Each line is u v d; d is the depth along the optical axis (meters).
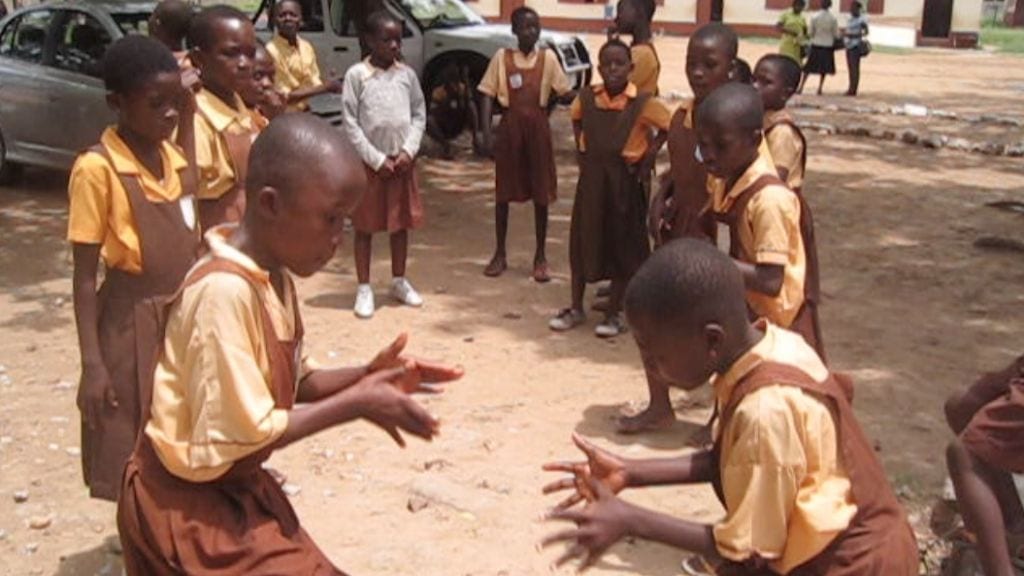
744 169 4.10
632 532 2.49
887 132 15.50
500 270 8.30
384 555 4.29
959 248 9.41
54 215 10.13
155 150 3.72
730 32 5.07
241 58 4.65
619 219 6.64
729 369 2.50
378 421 2.59
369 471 5.03
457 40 13.20
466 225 10.01
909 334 7.16
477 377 6.21
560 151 13.65
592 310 7.44
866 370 6.48
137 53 3.53
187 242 3.77
